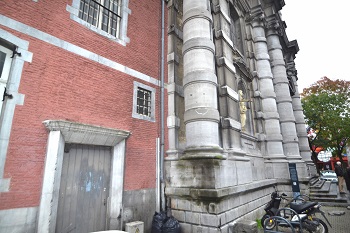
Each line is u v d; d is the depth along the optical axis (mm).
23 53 4316
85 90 5254
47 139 4414
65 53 5023
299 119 19750
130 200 5785
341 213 9094
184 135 7699
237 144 8062
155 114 7113
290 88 19125
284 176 11578
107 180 5543
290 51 20438
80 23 5484
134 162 6109
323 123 28141
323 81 33000
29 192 4020
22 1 4477
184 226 5957
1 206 3674
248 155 9406
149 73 7215
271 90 13266
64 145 4734
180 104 7855
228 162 6695
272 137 12406
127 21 6867
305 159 18641
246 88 11812
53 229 4133
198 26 7375
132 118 6301
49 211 4074
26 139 4117
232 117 8156
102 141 5367
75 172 4914
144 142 6523
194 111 6543
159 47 7930
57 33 4957
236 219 6293
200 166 5992
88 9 5965
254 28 14742
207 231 5504
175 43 8305
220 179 5879
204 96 6633
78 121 4973
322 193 12758
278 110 15016
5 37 4090
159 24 8227
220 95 8148
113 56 6133
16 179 3895
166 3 8914
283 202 11094
